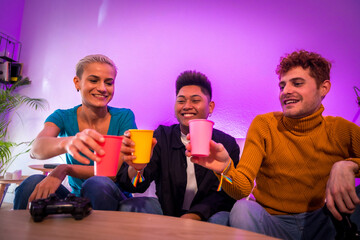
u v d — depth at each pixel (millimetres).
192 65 2838
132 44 3123
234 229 684
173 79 2891
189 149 804
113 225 658
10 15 3490
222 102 2666
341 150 1144
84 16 3395
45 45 3506
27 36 3604
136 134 859
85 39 3332
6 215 721
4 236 530
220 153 838
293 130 1171
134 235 577
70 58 3355
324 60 1134
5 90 3248
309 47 2512
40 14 3611
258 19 2691
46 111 3324
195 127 760
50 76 3398
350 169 899
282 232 1032
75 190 1530
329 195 897
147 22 3105
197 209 1180
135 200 1190
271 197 1183
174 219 775
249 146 1167
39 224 638
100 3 3346
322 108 1146
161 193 1406
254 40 2672
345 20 2463
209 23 2854
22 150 3320
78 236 548
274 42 2611
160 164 1482
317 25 2523
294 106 1104
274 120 1247
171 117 2832
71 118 1534
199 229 665
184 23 2949
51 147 973
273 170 1184
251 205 952
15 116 3426
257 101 2562
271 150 1199
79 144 763
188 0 2967
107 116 1565
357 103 2301
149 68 3004
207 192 1339
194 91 1472
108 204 1099
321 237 1034
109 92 1474
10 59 3389
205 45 2828
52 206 686
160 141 1500
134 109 2973
